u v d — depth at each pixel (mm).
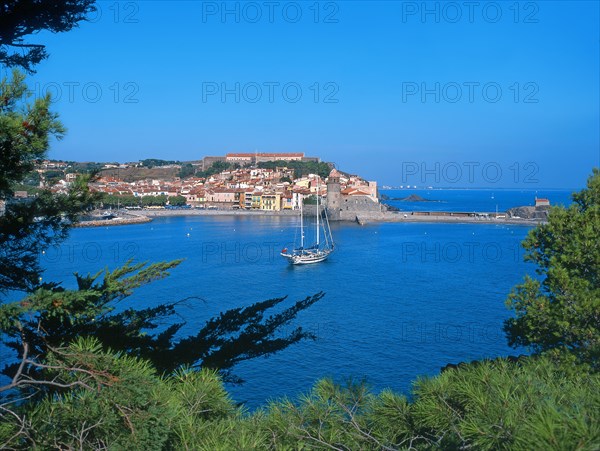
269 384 29234
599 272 16484
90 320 7828
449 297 56812
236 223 168500
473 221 174375
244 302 53125
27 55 10023
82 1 9555
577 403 3643
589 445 3010
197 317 43469
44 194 8695
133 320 9500
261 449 4277
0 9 9078
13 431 4633
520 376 4344
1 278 8188
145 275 9078
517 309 18000
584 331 14953
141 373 5188
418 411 4383
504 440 3676
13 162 7230
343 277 72000
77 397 4906
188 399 5406
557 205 18781
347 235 136250
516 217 181250
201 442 4598
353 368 32375
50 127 7184
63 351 5352
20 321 6102
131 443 4691
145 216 188375
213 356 9820
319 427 4551
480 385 4250
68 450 4719
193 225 158750
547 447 3080
